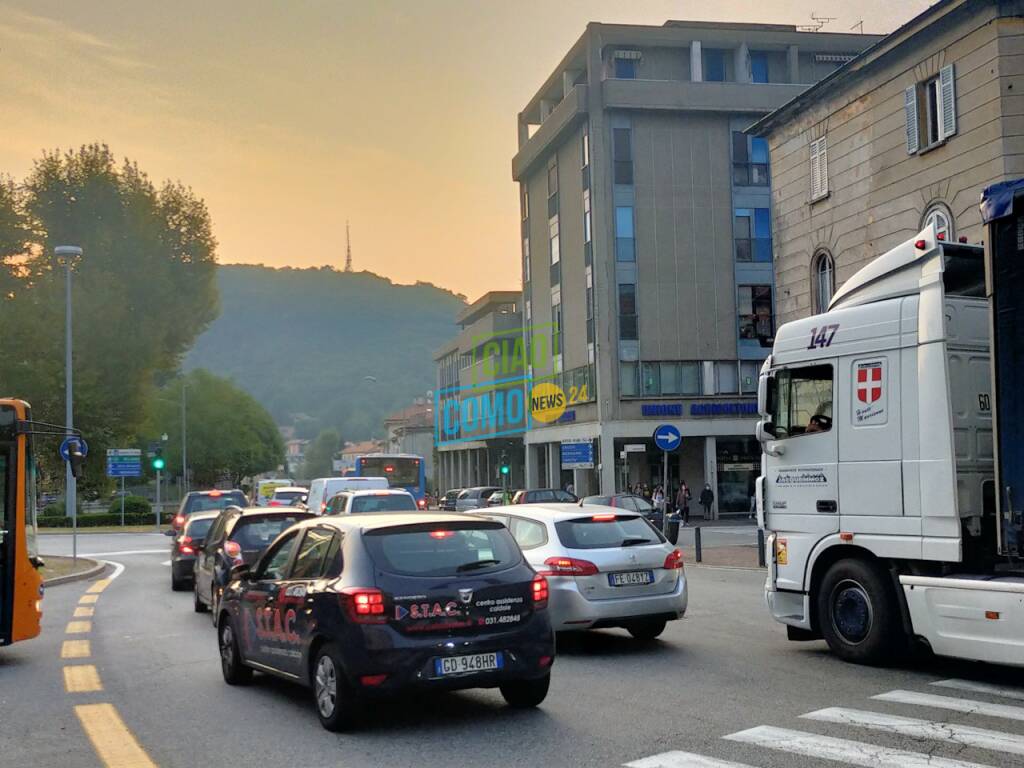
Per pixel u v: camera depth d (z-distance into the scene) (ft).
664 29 151.33
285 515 48.85
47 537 139.44
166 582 70.28
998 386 27.50
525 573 25.26
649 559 35.78
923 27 69.21
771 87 150.41
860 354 32.32
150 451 153.48
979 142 65.46
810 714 24.70
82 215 150.61
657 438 74.43
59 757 22.44
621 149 148.77
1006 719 23.88
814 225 83.71
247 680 30.76
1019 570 27.89
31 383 142.82
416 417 345.10
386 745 22.66
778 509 34.76
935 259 30.40
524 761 21.02
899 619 30.76
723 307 149.48
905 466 30.55
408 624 23.38
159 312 156.35
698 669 31.53
